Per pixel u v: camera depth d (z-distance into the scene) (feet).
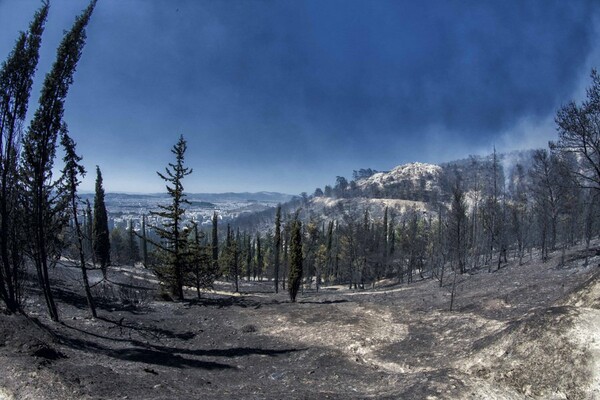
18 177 65.87
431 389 36.91
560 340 41.04
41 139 66.59
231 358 62.80
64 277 129.49
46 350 42.93
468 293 115.14
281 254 255.50
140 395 34.91
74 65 67.51
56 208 74.38
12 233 65.41
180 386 41.14
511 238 191.31
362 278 209.36
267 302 118.93
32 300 85.40
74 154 74.38
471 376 40.22
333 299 135.85
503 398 36.17
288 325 82.69
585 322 42.42
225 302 118.62
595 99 94.43
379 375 50.29
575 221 150.82
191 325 86.84
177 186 121.90
